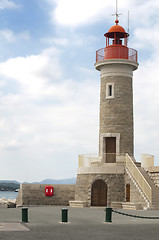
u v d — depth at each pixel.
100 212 30.34
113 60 39.84
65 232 18.53
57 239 16.47
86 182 38.06
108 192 36.56
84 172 38.53
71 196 40.56
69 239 16.55
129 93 40.50
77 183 39.38
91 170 37.78
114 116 39.69
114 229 20.00
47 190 40.09
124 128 39.53
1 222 22.06
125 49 40.75
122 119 39.62
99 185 38.41
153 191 33.06
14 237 16.59
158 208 32.00
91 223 22.86
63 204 40.38
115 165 37.81
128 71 40.69
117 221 24.02
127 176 36.28
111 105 39.94
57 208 34.47
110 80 40.34
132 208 32.44
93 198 38.25
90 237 17.23
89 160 39.44
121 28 41.47
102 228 20.33
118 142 39.16
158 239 17.06
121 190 36.47
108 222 23.28
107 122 39.91
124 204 33.59
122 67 40.34
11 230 18.70
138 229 20.14
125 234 18.31
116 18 42.47
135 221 24.03
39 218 25.02
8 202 38.97
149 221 24.08
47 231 18.72
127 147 39.41
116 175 36.78
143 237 17.53
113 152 39.88
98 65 40.91
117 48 40.53
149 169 36.44
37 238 16.55
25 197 39.38
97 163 38.62
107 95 40.34
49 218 25.19
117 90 40.03
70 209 33.28
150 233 18.80
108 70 40.56
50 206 39.50
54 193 40.34
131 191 35.16
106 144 40.25
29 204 39.41
